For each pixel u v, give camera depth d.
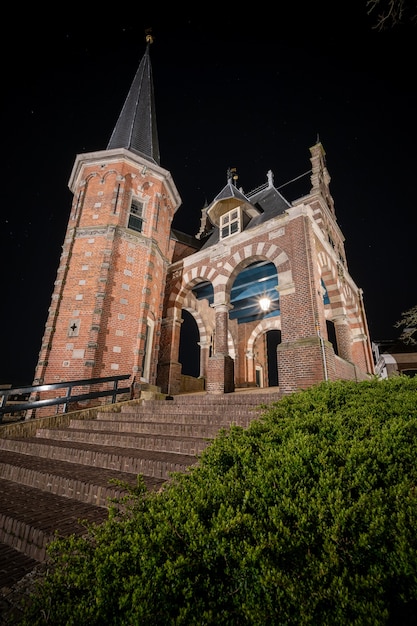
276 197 15.73
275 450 3.47
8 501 4.48
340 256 18.55
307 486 2.81
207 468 3.40
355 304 16.59
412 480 2.81
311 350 9.65
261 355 23.28
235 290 17.14
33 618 1.85
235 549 2.06
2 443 7.74
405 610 1.73
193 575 1.99
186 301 18.75
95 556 2.14
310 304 10.32
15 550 3.57
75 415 9.30
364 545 2.02
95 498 4.41
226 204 15.39
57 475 5.04
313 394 6.06
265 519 2.37
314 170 19.62
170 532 2.29
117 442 6.76
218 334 12.48
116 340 11.99
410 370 20.50
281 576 1.83
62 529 3.52
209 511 2.55
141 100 19.62
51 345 11.66
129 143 16.89
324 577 1.86
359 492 2.62
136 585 1.87
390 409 4.57
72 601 1.92
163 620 1.72
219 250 13.93
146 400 10.62
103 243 13.00
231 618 1.79
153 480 4.71
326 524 2.29
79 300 12.18
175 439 6.07
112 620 1.77
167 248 16.03
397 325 11.84
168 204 16.52
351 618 1.65
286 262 11.48
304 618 1.64
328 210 18.12
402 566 1.85
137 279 13.31
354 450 3.16
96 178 14.59
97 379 10.41
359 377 12.88
